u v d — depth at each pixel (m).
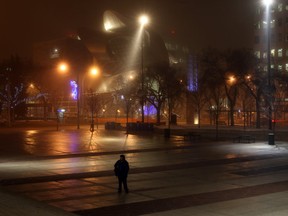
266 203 13.26
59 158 26.22
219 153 28.80
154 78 65.50
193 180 18.03
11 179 18.14
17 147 33.59
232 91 66.00
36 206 11.78
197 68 64.81
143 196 14.58
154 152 29.72
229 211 12.16
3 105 87.19
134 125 55.06
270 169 21.31
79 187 16.33
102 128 65.50
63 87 125.50
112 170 20.81
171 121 64.00
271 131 37.94
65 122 87.44
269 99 38.88
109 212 12.20
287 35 112.88
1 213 10.72
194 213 11.95
